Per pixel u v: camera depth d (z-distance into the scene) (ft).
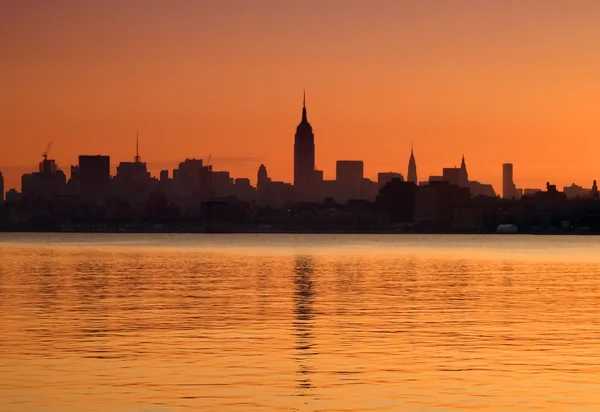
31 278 523.29
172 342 238.27
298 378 186.19
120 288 438.40
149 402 163.53
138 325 276.82
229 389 174.91
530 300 368.27
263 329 266.77
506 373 191.62
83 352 220.43
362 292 413.39
